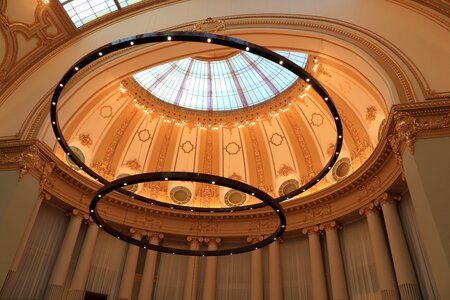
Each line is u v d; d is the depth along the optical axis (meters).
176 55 13.21
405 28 10.95
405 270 10.67
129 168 17.25
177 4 14.07
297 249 15.30
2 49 12.62
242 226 16.16
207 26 12.79
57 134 8.61
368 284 12.63
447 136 8.49
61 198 13.62
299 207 15.09
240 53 16.83
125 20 14.05
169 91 17.94
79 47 13.60
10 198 10.05
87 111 15.26
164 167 17.98
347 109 14.88
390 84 9.80
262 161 17.86
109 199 15.28
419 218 7.93
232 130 18.14
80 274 13.22
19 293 12.02
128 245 15.65
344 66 12.22
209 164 18.20
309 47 12.44
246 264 15.77
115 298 14.39
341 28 11.72
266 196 8.62
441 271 7.04
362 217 13.82
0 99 12.38
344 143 15.34
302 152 16.92
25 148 10.93
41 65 13.30
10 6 12.20
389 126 9.41
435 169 8.09
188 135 18.17
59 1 12.95
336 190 14.03
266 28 12.44
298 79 16.20
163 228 16.02
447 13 10.66
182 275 15.65
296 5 12.85
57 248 13.66
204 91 18.17
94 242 14.16
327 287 13.75
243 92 17.98
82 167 9.46
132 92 16.62
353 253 13.62
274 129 17.56
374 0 11.98
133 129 17.38
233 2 13.60
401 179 11.56
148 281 14.54
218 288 15.30
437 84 9.43
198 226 16.31
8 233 9.70
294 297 14.30
